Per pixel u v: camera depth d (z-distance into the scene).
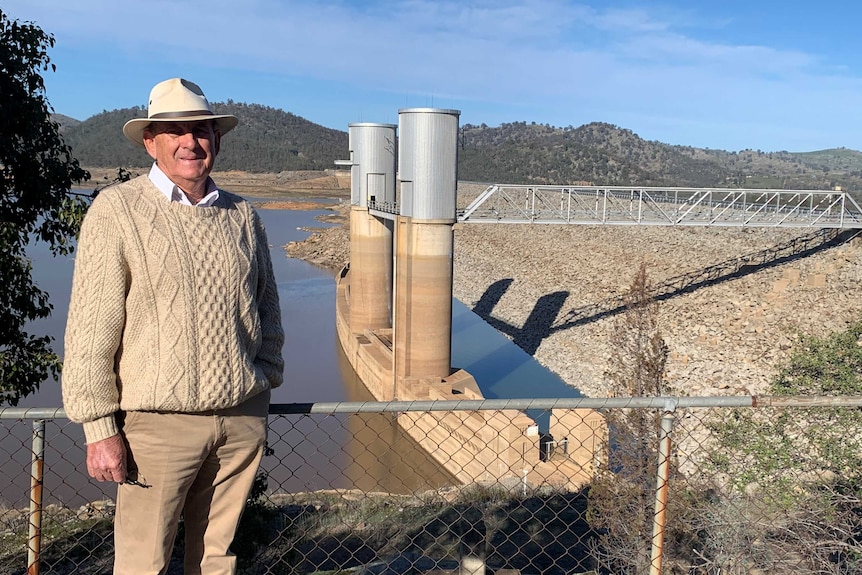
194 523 4.48
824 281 42.16
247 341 4.14
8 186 10.92
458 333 49.34
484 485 16.84
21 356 11.72
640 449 13.88
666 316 42.59
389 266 41.91
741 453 11.32
